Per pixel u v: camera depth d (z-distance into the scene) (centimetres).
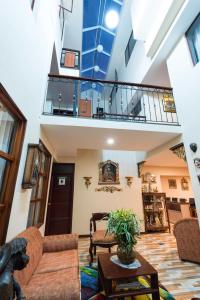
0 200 186
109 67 891
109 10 634
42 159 344
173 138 383
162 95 475
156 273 182
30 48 245
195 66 333
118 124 332
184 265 302
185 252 320
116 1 603
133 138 382
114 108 869
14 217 202
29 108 243
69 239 274
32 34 253
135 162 605
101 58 855
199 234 306
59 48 535
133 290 179
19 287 108
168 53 431
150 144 428
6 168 198
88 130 333
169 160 554
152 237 493
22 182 221
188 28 372
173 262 315
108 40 755
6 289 86
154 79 532
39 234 257
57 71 546
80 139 381
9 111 196
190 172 327
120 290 179
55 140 382
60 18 546
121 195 559
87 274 267
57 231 457
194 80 333
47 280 166
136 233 206
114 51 795
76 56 602
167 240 462
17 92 199
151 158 522
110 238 320
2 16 161
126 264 197
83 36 712
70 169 510
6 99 177
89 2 597
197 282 243
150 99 525
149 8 414
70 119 314
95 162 577
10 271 95
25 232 214
